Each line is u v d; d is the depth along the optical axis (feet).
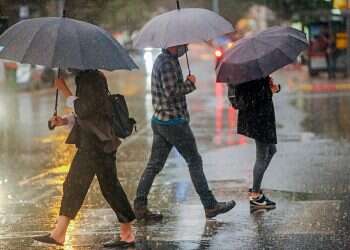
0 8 164.96
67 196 48.98
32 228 56.03
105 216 59.00
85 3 76.48
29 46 45.55
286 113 139.74
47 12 182.19
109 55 46.75
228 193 67.41
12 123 139.54
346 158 84.99
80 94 48.11
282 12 296.71
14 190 72.74
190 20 54.65
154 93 55.83
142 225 55.98
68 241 51.60
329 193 65.87
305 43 59.82
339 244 49.32
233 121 131.03
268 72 57.06
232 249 48.78
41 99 203.21
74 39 46.06
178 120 55.52
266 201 60.70
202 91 208.64
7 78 226.99
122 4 184.34
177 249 49.11
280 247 48.98
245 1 270.05
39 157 96.12
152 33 54.85
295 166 80.07
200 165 56.39
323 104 155.94
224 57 58.70
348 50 237.86
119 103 49.11
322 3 285.23
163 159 57.16
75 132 49.08
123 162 88.58
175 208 61.57
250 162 85.20
